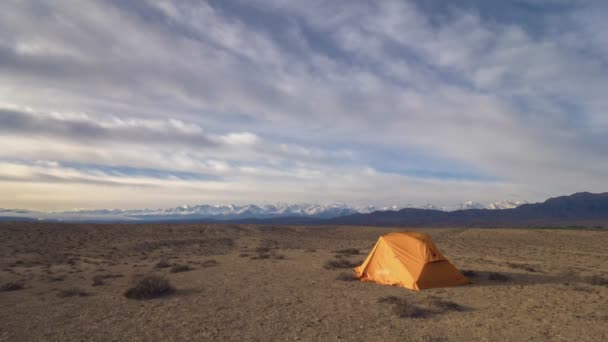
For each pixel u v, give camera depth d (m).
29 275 22.30
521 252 41.75
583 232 71.88
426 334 10.35
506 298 15.09
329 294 15.92
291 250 41.31
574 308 13.43
